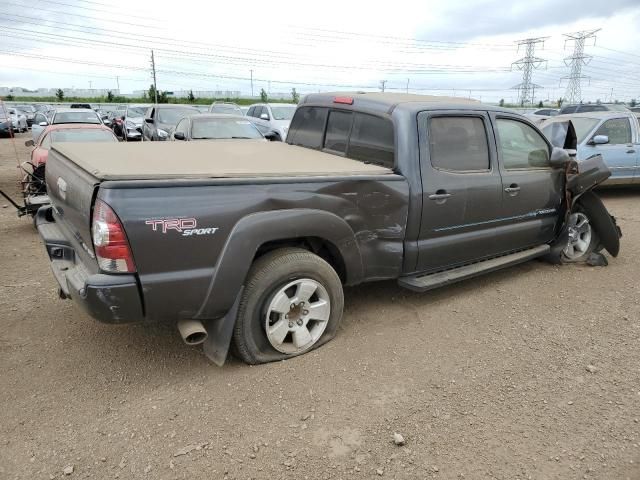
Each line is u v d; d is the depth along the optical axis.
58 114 14.02
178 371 3.26
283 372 3.28
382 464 2.53
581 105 19.33
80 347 3.52
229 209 2.94
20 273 4.99
